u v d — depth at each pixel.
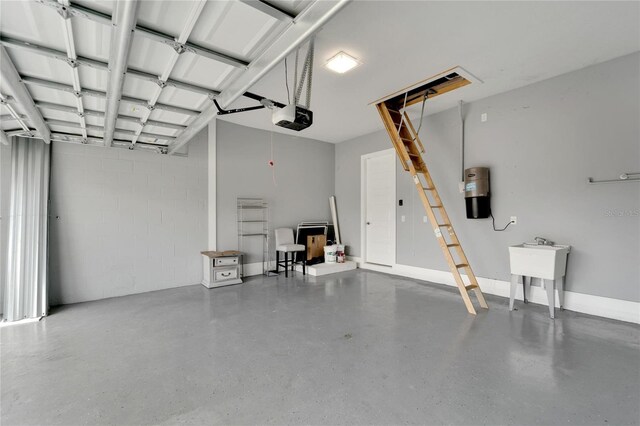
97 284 4.08
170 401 1.84
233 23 1.71
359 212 6.36
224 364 2.28
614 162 3.20
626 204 3.14
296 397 1.87
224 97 2.58
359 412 1.73
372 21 2.51
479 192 4.08
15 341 2.72
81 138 3.73
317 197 6.62
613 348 2.52
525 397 1.86
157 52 1.96
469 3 2.30
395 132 4.18
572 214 3.49
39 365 2.28
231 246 5.34
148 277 4.48
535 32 2.69
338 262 6.18
